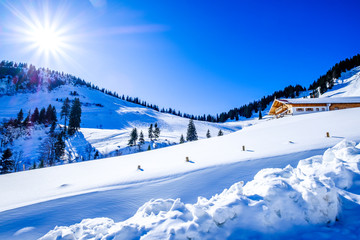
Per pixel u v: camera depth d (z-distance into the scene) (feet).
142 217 17.65
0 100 390.21
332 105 115.96
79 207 28.58
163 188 33.24
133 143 221.66
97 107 440.04
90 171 56.49
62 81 547.90
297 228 12.89
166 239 12.53
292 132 67.10
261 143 59.06
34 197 37.73
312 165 19.66
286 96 501.15
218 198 17.58
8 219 26.40
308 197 13.80
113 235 14.16
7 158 135.23
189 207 17.29
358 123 60.39
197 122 419.33
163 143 230.89
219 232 12.84
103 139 240.53
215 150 62.03
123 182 39.75
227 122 467.93
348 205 14.15
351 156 18.90
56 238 15.52
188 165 46.24
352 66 383.86
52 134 191.52
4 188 46.11
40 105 394.32
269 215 13.35
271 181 16.03
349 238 11.33
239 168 37.06
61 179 50.65
